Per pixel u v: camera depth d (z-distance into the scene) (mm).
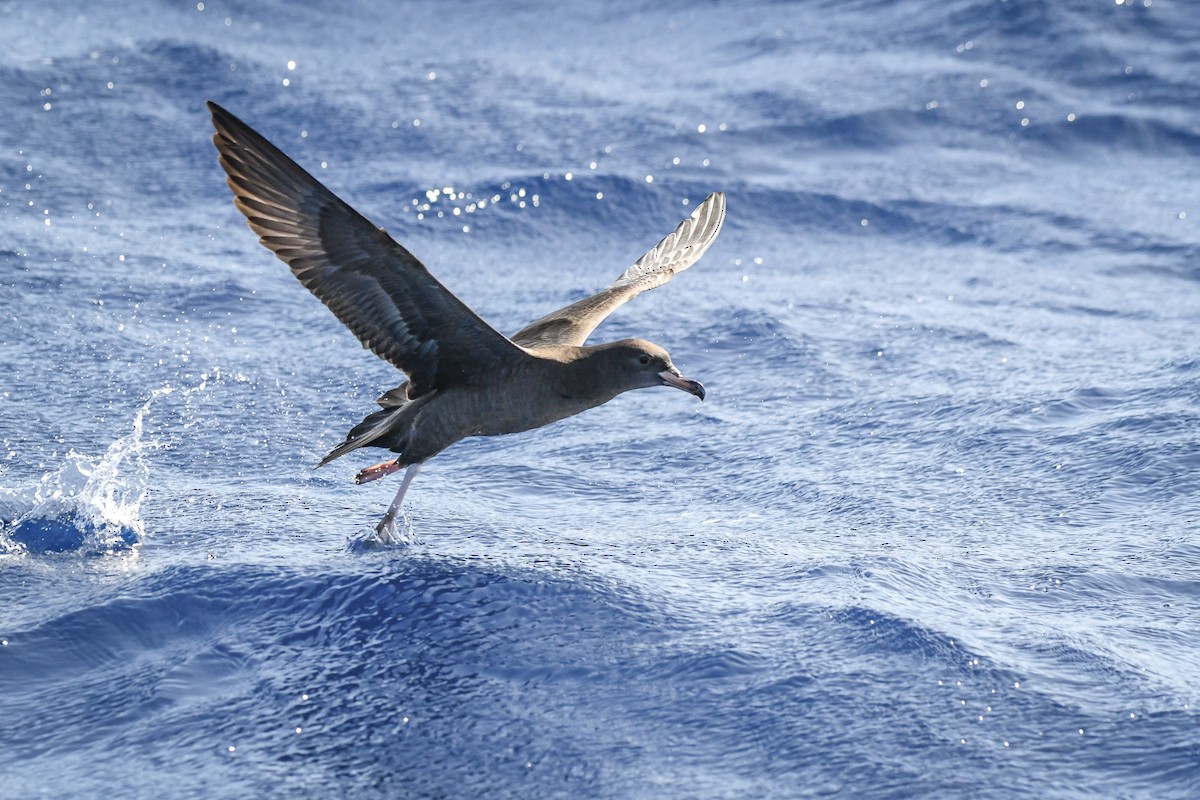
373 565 10422
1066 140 25734
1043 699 8625
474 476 13430
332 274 9609
